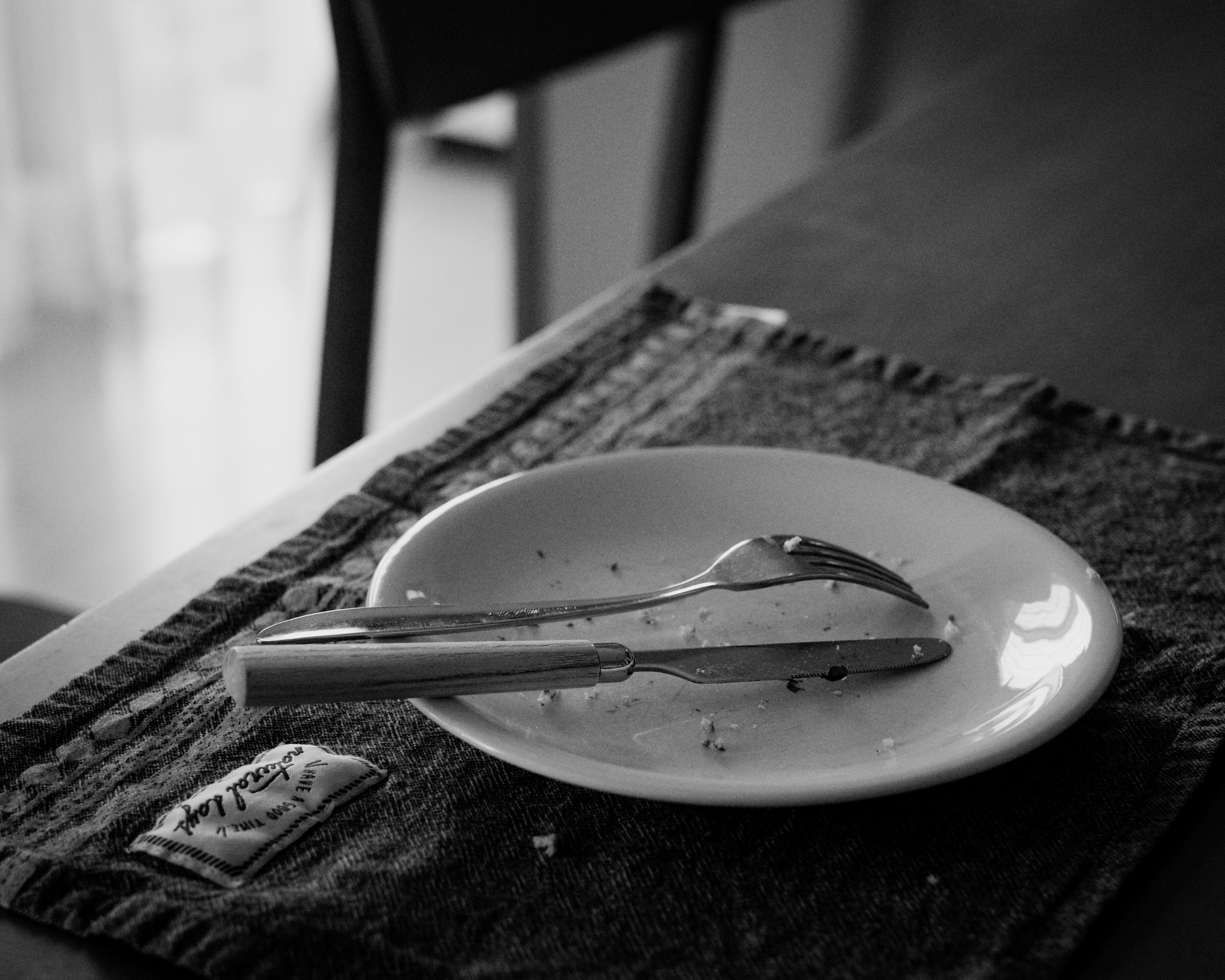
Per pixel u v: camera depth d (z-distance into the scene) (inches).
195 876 21.0
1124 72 54.0
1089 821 22.1
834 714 23.1
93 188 103.4
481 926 20.6
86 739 22.9
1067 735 23.4
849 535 26.5
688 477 27.1
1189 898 21.4
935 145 47.1
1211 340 35.0
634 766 22.1
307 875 21.0
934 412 31.6
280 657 21.1
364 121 44.2
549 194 95.4
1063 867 21.5
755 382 32.4
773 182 94.1
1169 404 32.6
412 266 122.7
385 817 21.9
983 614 24.6
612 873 21.3
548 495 26.4
